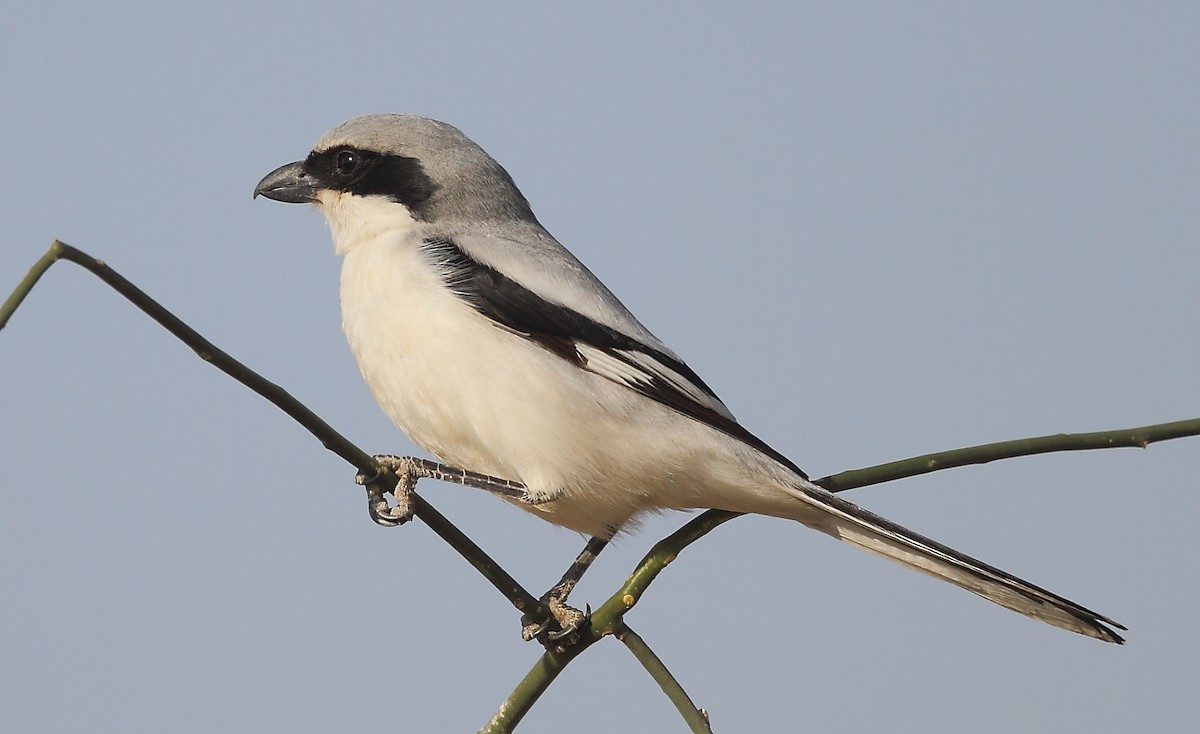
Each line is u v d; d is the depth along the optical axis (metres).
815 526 10.48
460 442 10.65
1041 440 8.47
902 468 8.68
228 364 7.02
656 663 8.61
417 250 10.86
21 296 6.00
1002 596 9.53
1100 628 9.12
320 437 7.91
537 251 10.99
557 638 8.73
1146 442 8.30
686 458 10.39
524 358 10.37
